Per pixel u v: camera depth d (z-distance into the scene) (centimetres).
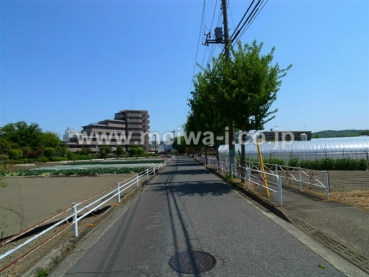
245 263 443
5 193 1691
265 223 685
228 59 1422
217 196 1121
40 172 3191
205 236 594
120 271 435
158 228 680
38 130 7938
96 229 715
